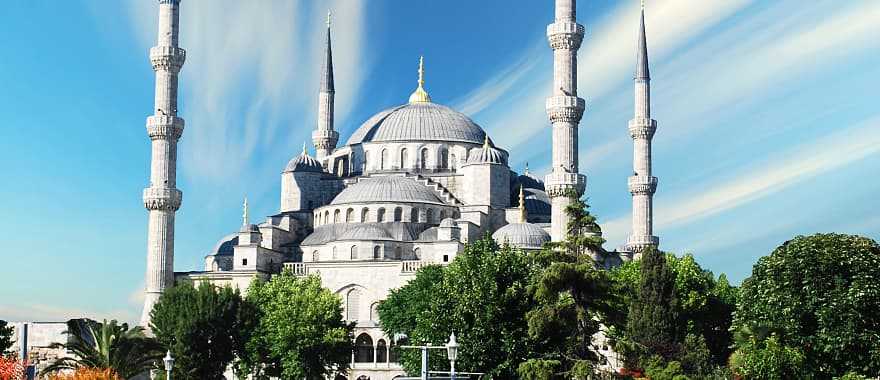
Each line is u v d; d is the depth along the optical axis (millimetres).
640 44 185125
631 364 113312
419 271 157750
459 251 167625
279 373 141750
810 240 99125
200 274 176375
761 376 95250
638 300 130500
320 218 187875
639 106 183125
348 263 171250
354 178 195250
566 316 101000
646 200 180875
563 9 165875
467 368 107562
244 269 175500
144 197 170750
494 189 188375
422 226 182250
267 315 142875
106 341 100938
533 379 99562
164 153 171375
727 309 150000
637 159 182500
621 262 178875
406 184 186000
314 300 143500
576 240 102375
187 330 134375
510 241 170375
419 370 116125
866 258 96875
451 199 189750
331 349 142750
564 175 162375
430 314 113625
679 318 130500
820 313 95688
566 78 165000
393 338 152375
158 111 172000
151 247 170375
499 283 110375
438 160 198375
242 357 139750
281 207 197000
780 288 98562
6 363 81125
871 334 94500
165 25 173625
